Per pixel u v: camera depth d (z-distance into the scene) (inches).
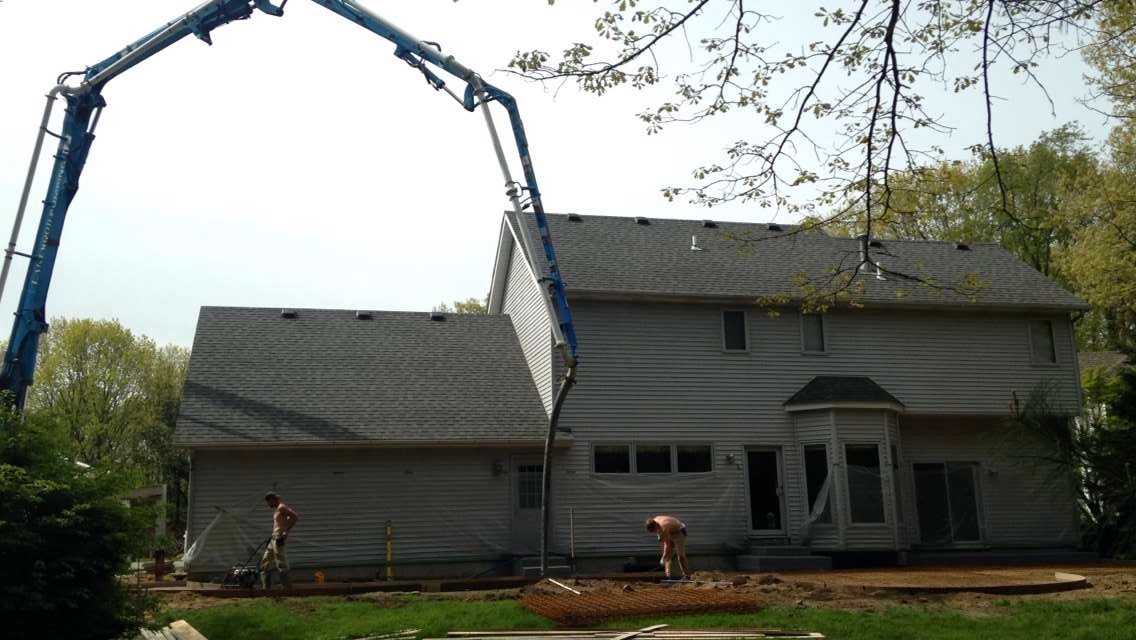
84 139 773.9
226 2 781.3
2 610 403.5
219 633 504.7
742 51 388.5
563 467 930.1
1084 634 447.2
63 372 1889.8
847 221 440.5
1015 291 1087.6
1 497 409.7
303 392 925.2
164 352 2171.5
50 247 743.7
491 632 470.9
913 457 1046.4
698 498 955.3
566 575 850.1
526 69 389.1
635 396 960.9
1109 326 1561.3
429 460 909.8
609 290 953.5
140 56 783.7
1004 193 421.4
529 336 1031.6
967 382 1048.2
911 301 1021.8
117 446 1937.7
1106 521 1010.1
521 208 805.9
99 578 438.3
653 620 497.7
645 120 408.2
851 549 933.8
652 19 375.2
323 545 867.4
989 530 1034.1
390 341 1032.2
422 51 791.7
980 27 371.9
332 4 796.0
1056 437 999.0
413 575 880.3
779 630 459.8
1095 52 798.5
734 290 994.7
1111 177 1204.5
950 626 476.1
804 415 985.5
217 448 839.7
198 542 828.6
